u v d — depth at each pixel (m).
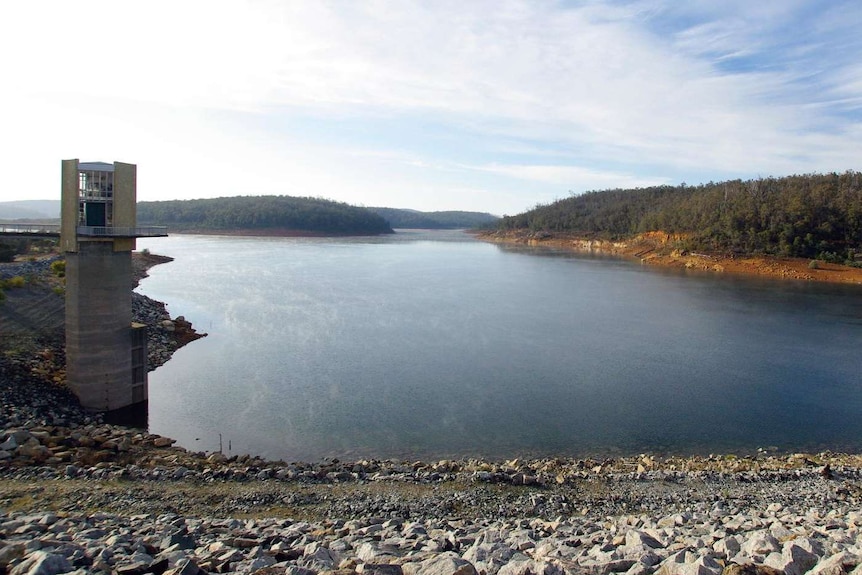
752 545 14.27
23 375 34.31
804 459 30.16
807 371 47.75
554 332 60.50
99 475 23.39
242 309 68.31
